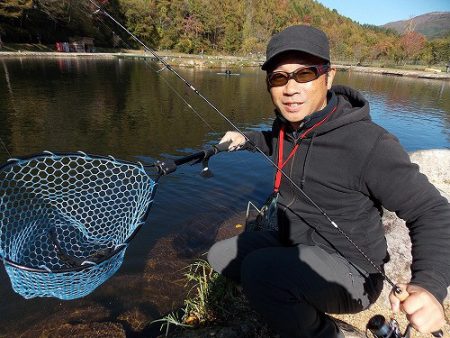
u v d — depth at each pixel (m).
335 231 1.77
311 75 1.60
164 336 2.42
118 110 13.66
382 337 1.52
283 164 1.91
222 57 59.25
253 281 1.74
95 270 1.55
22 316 3.04
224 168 7.12
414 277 1.33
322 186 1.71
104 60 39.69
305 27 1.60
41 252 2.46
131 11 51.47
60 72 25.58
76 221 2.79
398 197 1.45
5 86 17.89
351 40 80.19
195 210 5.27
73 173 4.02
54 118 11.77
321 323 1.79
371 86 30.83
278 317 1.71
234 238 2.23
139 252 4.05
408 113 17.48
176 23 63.00
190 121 12.41
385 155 1.48
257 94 20.67
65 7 40.69
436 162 4.77
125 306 3.15
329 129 1.62
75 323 2.96
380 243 1.78
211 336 2.28
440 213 1.37
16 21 41.31
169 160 2.08
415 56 72.56
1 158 7.94
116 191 3.07
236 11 76.81
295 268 1.70
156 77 26.42
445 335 2.21
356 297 1.79
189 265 3.83
